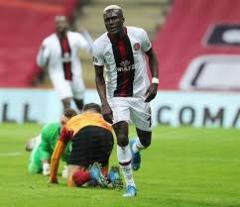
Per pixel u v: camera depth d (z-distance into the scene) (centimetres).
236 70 8156
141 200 2622
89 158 3041
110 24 2705
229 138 5478
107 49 2744
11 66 8581
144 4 9262
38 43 8888
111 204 2516
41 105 7056
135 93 2789
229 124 6556
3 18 9194
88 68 8494
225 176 3544
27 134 5947
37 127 6569
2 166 3925
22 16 9212
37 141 3603
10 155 4506
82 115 3092
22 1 9338
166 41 8594
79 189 2919
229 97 6569
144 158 4369
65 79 5391
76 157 3036
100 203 2536
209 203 2656
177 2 9012
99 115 3097
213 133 5834
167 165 4012
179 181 3356
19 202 2570
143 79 2803
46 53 5362
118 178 2939
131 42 2748
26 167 3875
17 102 7125
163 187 3134
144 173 3669
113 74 2775
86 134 3027
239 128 6322
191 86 8081
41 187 2998
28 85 8425
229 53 8300
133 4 9294
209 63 8256
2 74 8500
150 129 2919
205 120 6612
